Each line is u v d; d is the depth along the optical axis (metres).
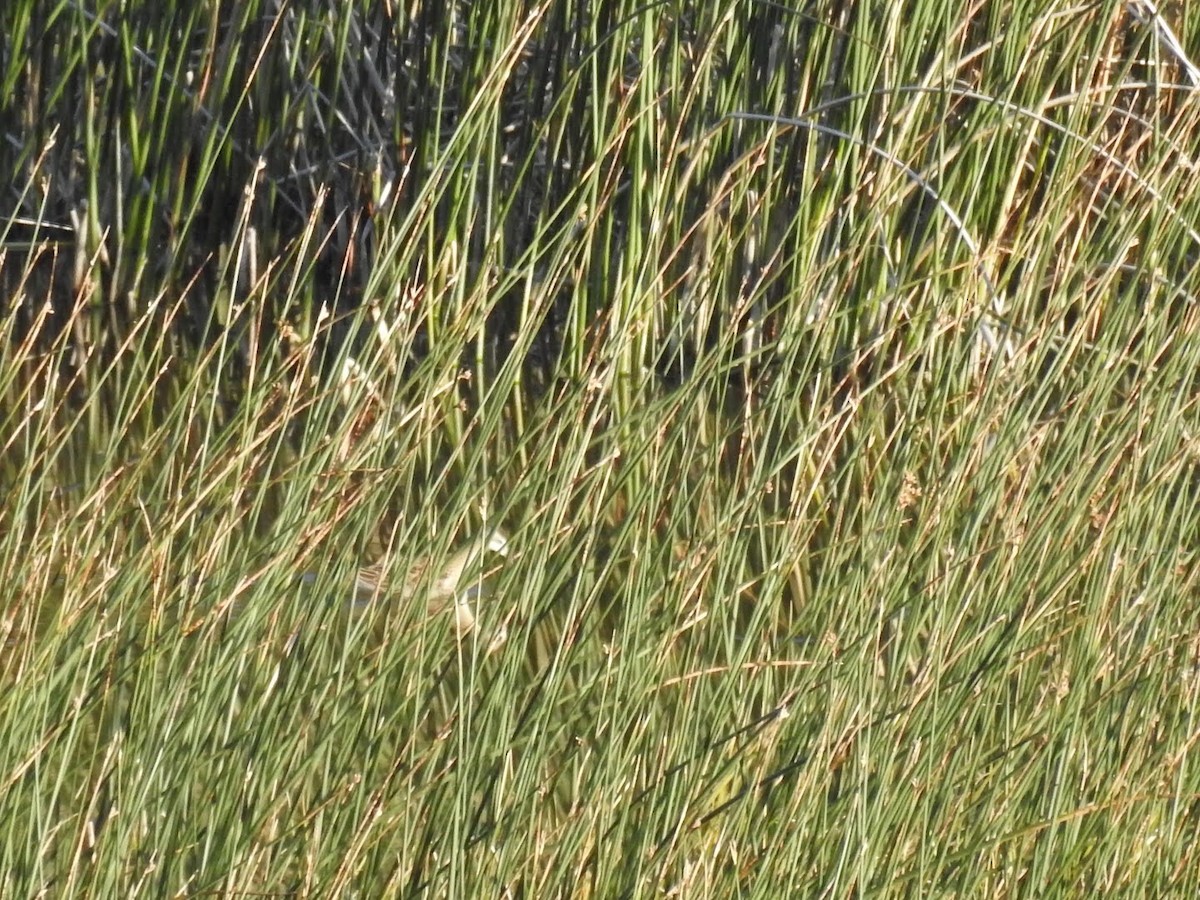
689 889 9.89
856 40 19.55
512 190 19.11
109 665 10.30
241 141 23.08
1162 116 20.64
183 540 12.41
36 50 22.36
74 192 22.84
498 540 14.80
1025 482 12.75
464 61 21.20
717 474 13.26
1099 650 11.73
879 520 12.73
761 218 20.81
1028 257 17.52
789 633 12.10
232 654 10.59
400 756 10.38
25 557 11.05
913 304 19.45
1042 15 18.47
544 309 13.39
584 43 20.89
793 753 10.97
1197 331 13.80
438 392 12.91
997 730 11.84
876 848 10.31
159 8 22.14
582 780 10.75
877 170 19.77
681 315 15.86
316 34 22.58
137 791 9.71
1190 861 11.13
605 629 13.93
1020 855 11.03
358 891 10.14
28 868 9.52
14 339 20.34
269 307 22.02
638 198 19.84
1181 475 14.27
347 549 11.43
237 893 9.48
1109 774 11.36
